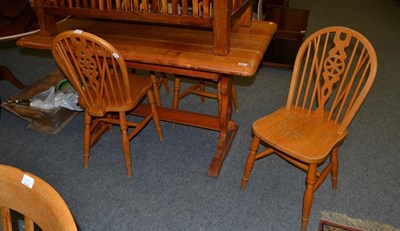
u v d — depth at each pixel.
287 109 1.88
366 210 1.82
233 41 1.81
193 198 1.91
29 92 2.61
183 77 2.55
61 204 0.71
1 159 2.20
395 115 2.63
